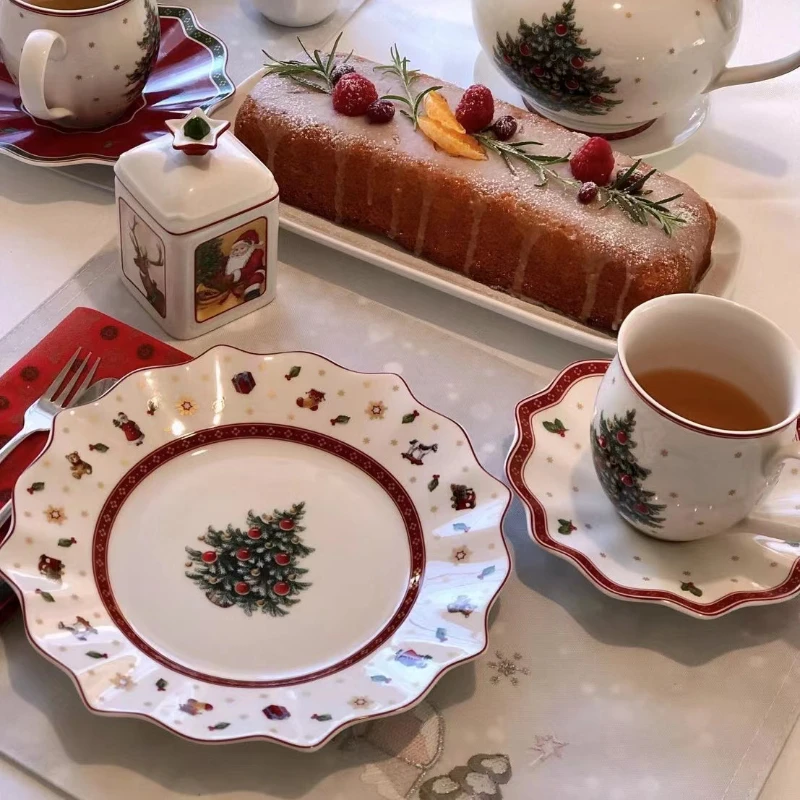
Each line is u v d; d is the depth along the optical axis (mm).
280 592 696
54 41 932
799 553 746
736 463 667
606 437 715
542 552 768
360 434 792
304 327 924
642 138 1156
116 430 756
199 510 742
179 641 655
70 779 603
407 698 611
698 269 973
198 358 803
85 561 682
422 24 1340
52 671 647
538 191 951
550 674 695
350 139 985
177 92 1112
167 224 803
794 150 1204
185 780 613
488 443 848
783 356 702
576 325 956
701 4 1014
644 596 691
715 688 701
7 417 783
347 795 620
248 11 1317
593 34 1007
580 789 637
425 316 963
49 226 983
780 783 663
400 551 729
